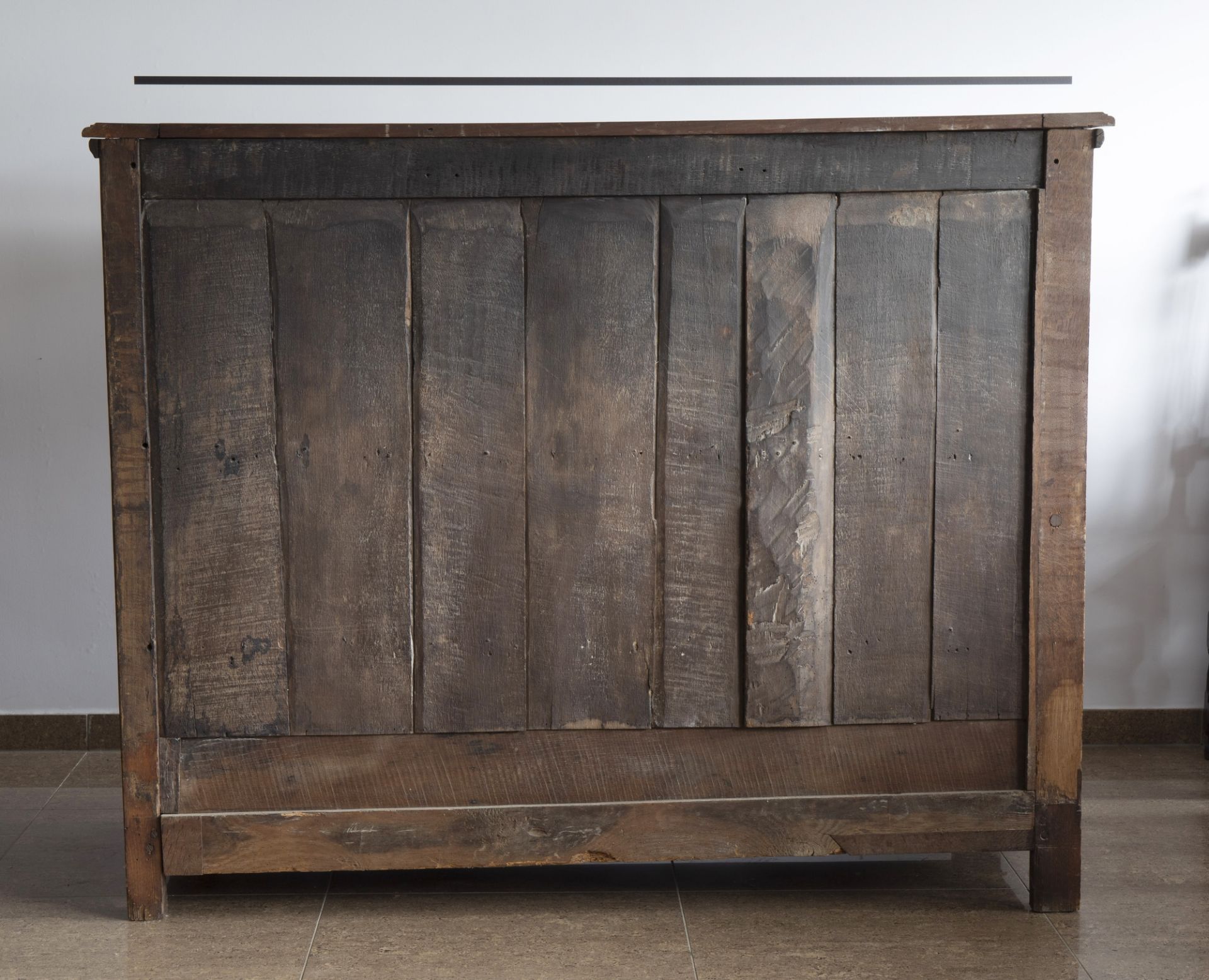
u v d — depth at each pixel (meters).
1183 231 2.94
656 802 2.08
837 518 2.05
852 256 2.01
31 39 2.83
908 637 2.08
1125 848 2.40
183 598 2.02
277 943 2.01
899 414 2.04
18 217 2.88
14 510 2.96
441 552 2.03
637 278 2.00
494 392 2.00
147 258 1.96
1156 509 3.01
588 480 2.03
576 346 2.00
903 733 2.11
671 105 2.89
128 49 2.84
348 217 1.97
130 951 1.98
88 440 2.96
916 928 2.06
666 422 2.02
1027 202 2.01
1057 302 2.02
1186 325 2.97
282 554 2.02
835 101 2.89
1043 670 2.09
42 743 3.01
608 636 2.06
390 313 1.98
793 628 2.06
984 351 2.03
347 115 2.86
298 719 2.05
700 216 1.99
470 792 2.08
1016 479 2.06
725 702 2.08
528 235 1.98
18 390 2.93
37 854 2.38
